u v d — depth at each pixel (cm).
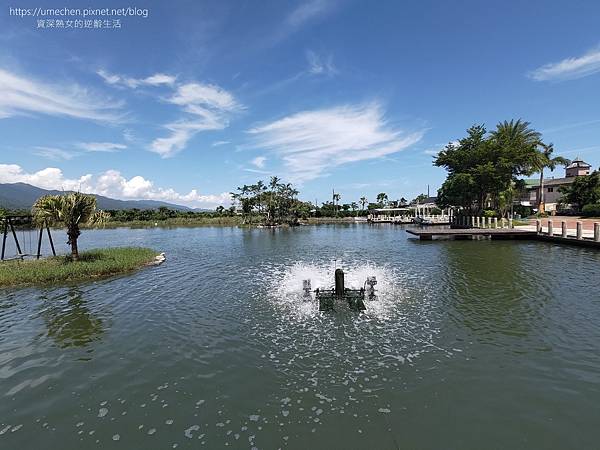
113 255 2581
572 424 650
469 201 5781
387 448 594
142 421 683
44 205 2312
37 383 834
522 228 4006
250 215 9362
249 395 765
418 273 2053
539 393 751
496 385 785
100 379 850
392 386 788
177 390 794
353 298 1472
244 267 2414
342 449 594
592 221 4559
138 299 1562
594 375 820
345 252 3172
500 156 4841
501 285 1683
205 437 632
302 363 909
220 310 1380
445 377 823
